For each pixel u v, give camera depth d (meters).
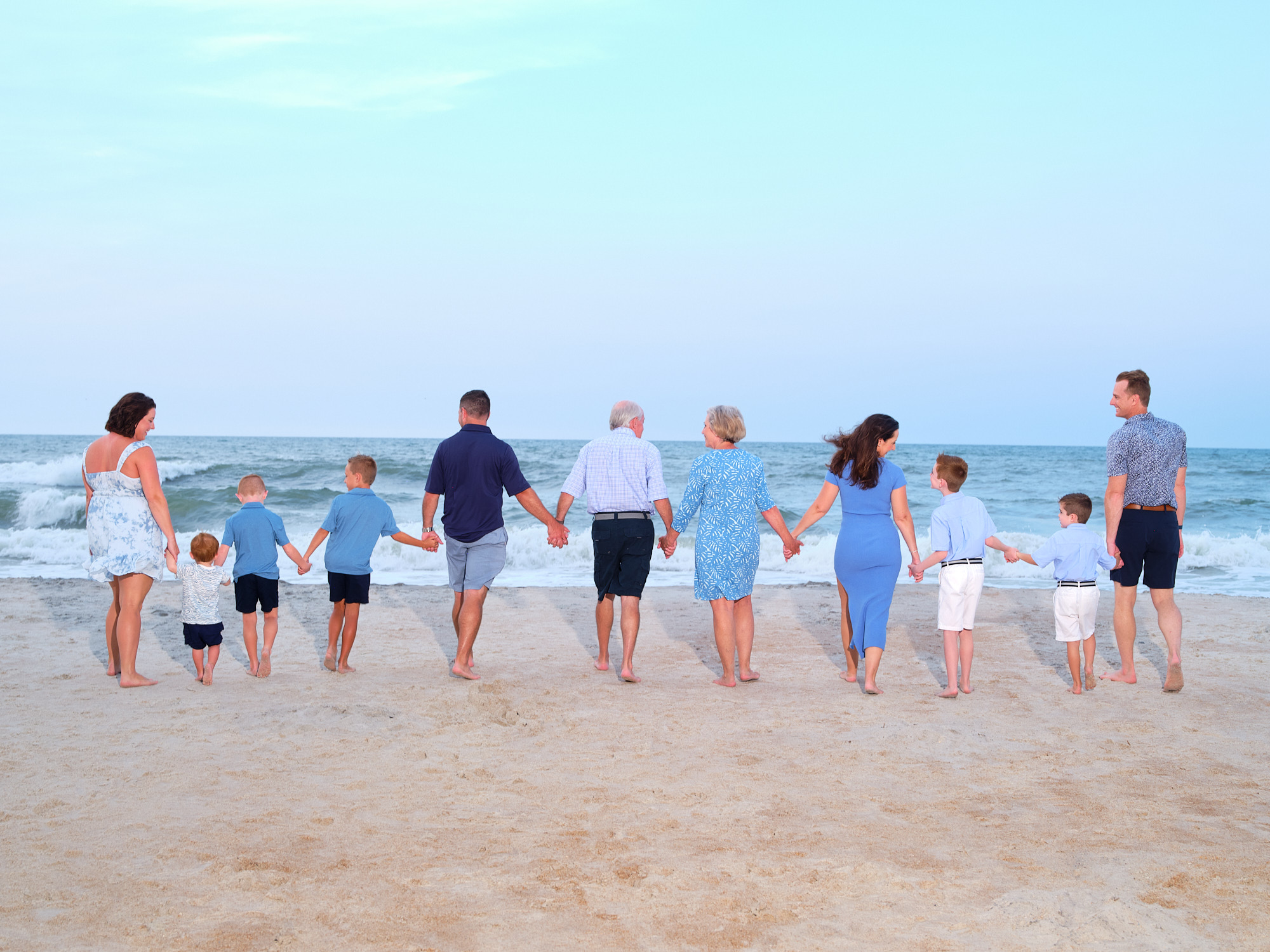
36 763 3.98
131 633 5.53
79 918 2.51
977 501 5.54
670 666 6.47
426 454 53.09
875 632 5.47
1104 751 4.32
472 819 3.35
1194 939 2.43
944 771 3.98
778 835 3.21
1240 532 21.03
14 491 24.28
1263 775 3.96
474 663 6.51
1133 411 5.78
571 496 5.98
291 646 7.06
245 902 2.63
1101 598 9.96
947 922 2.54
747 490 5.74
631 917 2.57
